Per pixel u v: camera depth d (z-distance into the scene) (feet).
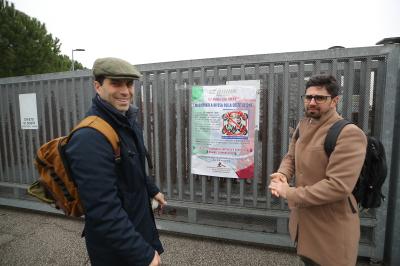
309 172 5.81
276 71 9.75
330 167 5.36
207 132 10.49
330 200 5.25
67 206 5.07
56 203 5.25
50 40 40.11
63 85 13.12
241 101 9.93
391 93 8.48
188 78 10.68
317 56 9.04
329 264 5.63
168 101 11.10
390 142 8.61
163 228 11.68
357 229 5.76
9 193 16.03
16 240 11.53
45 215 14.38
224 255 10.09
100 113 4.74
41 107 13.89
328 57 8.93
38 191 5.38
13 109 14.65
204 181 10.90
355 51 8.67
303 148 6.05
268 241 10.31
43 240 11.50
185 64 10.61
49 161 5.04
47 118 13.89
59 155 4.76
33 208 14.40
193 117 10.61
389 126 8.57
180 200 11.39
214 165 10.55
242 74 9.96
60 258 10.08
